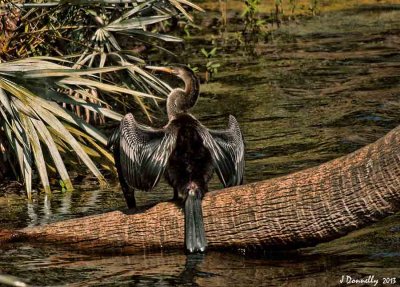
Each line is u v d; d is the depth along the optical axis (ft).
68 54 51.90
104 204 40.09
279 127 51.75
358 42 73.87
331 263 31.53
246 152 47.19
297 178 31.09
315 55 70.23
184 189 32.30
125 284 30.17
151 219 33.09
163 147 32.09
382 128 50.26
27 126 40.34
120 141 32.65
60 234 34.58
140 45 70.79
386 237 34.17
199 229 31.96
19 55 49.08
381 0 91.45
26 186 40.32
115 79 54.65
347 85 60.54
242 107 56.70
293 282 29.81
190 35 79.92
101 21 50.03
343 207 30.14
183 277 30.58
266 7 88.94
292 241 31.40
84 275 31.24
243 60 69.97
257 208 31.48
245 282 29.89
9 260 33.04
